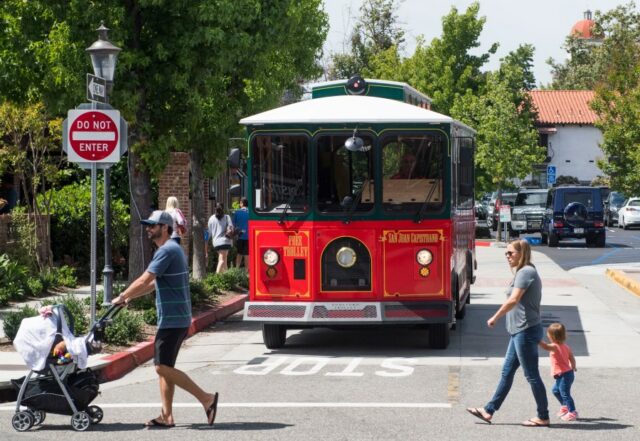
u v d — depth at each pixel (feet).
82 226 98.22
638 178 105.70
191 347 57.93
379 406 39.81
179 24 66.28
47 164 93.66
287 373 48.19
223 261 92.07
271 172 54.70
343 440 33.81
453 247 55.77
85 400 36.27
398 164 54.13
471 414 38.19
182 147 73.72
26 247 86.79
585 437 34.30
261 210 54.44
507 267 119.03
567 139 309.01
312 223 53.93
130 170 69.77
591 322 68.18
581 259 133.28
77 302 58.59
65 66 64.54
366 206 54.03
